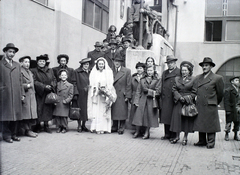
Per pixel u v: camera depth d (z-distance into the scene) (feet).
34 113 22.65
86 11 38.63
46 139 21.84
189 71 21.97
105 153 18.31
